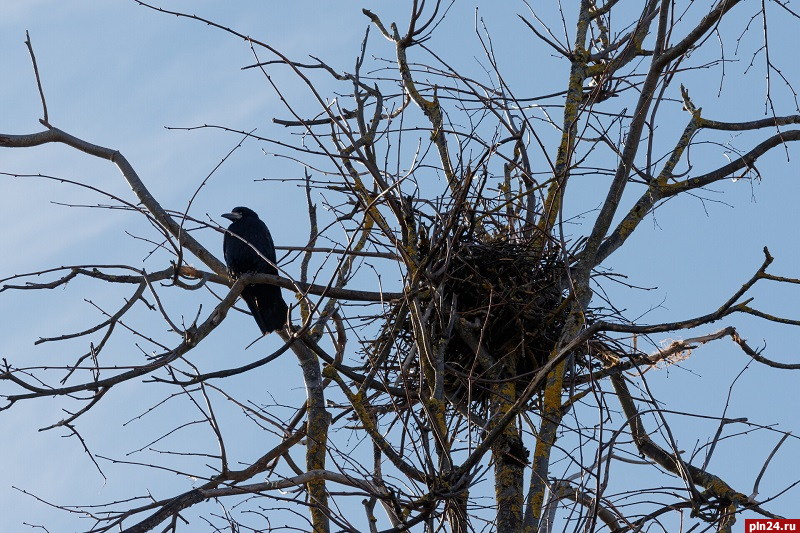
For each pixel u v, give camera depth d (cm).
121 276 1200
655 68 1149
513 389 1264
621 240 1312
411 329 1300
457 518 973
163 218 1258
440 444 1029
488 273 1326
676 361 1302
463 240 1325
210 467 1070
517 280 1332
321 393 1332
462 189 1114
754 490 1040
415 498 995
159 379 1022
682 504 977
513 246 1341
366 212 1014
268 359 1095
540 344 1327
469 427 977
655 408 924
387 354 1097
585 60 1471
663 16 1151
